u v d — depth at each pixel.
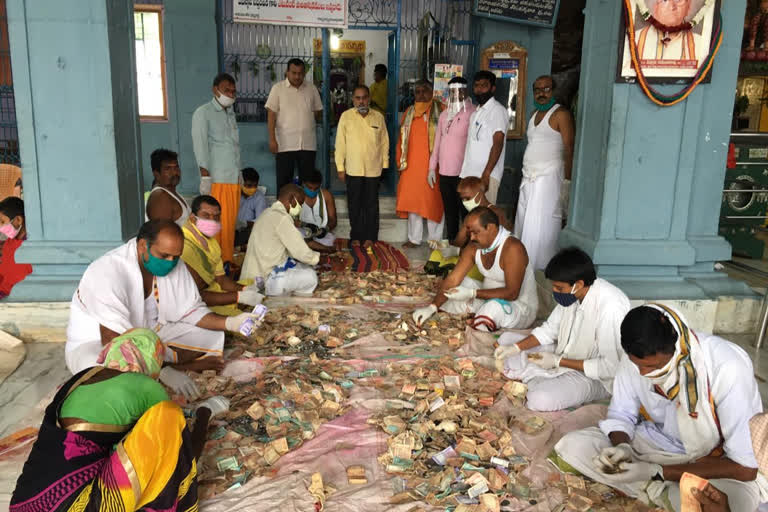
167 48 7.76
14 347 3.99
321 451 2.89
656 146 4.25
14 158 7.84
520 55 7.79
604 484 2.65
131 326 3.17
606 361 3.22
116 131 4.35
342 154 6.80
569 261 3.18
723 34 4.22
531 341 3.68
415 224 6.99
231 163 6.02
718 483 2.21
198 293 3.79
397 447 2.85
